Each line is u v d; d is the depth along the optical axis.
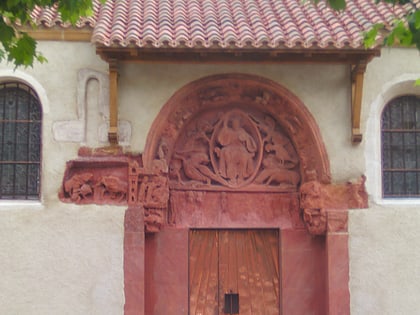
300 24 11.66
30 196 11.75
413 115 12.68
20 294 11.25
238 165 12.38
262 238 12.44
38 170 11.80
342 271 11.76
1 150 11.80
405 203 12.10
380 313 11.79
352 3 12.82
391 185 12.48
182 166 12.31
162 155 11.83
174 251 11.95
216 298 12.21
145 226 11.62
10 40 7.81
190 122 12.43
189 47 10.81
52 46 11.80
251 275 12.32
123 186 11.55
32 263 11.32
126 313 11.30
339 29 11.39
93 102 11.77
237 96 12.33
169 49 10.89
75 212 11.45
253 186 12.35
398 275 11.88
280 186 12.41
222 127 12.42
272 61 11.66
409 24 7.51
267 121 12.52
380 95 12.26
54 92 11.70
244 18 11.83
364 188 12.02
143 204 11.55
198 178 12.30
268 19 11.86
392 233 11.96
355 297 11.78
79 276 11.34
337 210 11.88
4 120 11.86
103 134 11.68
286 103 12.16
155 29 11.27
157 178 11.64
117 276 11.37
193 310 12.12
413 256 11.94
